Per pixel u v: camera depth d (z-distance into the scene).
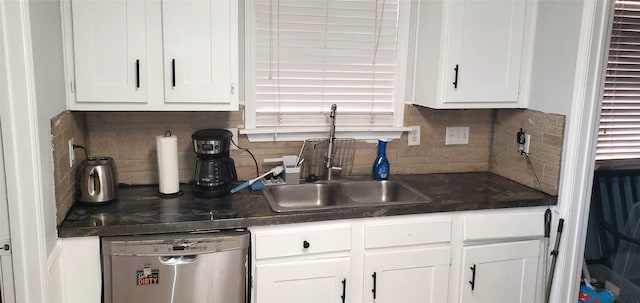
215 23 2.17
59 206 1.91
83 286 1.97
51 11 1.88
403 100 2.79
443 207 2.29
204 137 2.23
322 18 2.61
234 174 2.42
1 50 1.58
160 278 1.97
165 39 2.13
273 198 2.38
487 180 2.80
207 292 2.02
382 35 2.70
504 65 2.56
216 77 2.22
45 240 1.75
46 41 1.80
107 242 1.92
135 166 2.49
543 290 2.56
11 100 1.62
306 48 2.62
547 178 2.52
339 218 2.16
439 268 2.34
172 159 2.31
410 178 2.80
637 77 2.73
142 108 2.17
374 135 2.78
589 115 2.34
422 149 2.88
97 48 2.08
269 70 2.59
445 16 2.42
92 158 2.21
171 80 2.17
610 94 2.72
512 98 2.61
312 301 2.20
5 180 1.67
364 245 2.23
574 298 2.54
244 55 2.51
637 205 2.92
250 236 2.07
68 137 2.08
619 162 2.84
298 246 2.13
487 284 2.44
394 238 2.25
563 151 2.42
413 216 2.28
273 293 2.13
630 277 2.94
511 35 2.54
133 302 1.98
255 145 2.62
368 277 2.25
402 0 2.68
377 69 2.73
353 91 2.73
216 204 2.22
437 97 2.50
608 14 2.26
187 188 2.47
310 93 2.67
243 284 2.06
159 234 1.97
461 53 2.47
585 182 2.41
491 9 2.48
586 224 2.48
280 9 2.54
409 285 2.32
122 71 2.12
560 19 2.40
